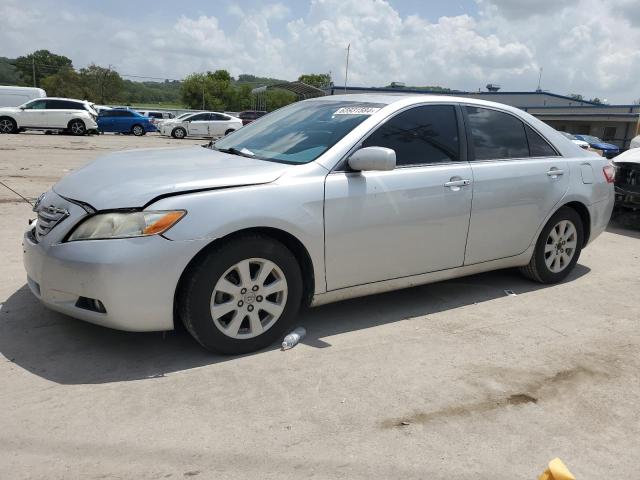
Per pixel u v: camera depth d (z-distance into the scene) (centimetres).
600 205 522
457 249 424
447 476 244
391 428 275
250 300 338
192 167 355
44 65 10144
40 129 2444
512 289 495
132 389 299
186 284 318
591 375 340
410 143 399
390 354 355
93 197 317
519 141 467
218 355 340
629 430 286
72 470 234
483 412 294
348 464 247
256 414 281
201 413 279
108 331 366
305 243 347
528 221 464
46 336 355
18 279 453
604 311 450
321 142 379
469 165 423
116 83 9556
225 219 316
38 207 354
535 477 246
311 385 311
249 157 388
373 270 384
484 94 6203
